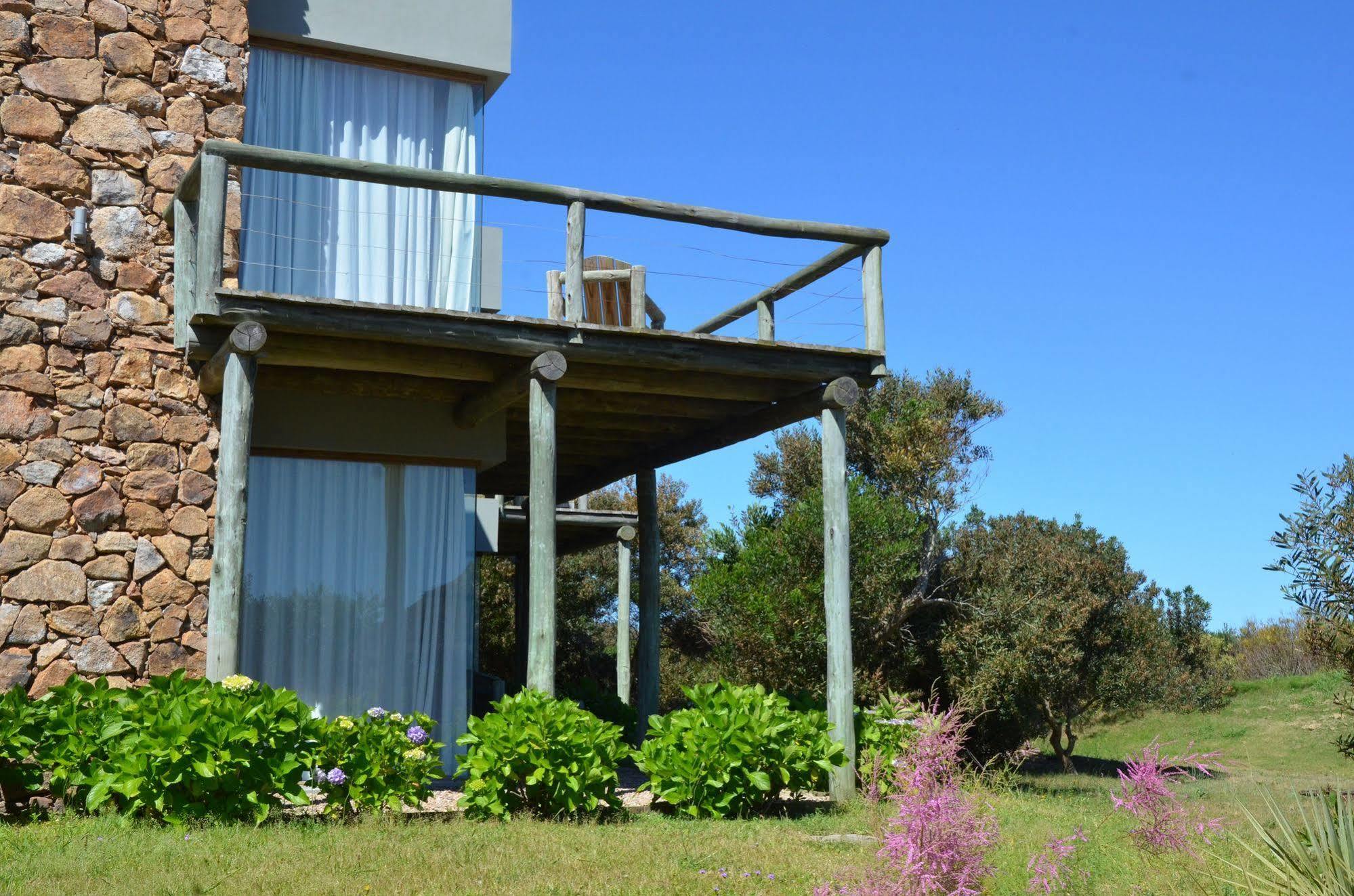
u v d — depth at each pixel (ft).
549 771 23.39
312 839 19.92
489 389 29.43
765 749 25.66
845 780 27.84
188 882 16.57
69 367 26.40
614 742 25.13
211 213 23.73
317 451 30.45
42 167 26.61
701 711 26.58
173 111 28.07
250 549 29.58
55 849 18.51
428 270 31.73
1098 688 54.54
